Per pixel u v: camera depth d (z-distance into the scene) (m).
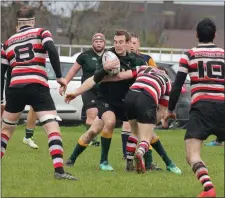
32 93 18.75
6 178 19.62
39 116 18.98
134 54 21.91
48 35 18.88
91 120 29.59
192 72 17.45
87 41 81.62
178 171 22.00
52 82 41.44
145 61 23.23
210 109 17.09
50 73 41.72
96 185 18.64
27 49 18.88
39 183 18.73
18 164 23.09
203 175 16.77
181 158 26.50
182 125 42.59
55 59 18.78
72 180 19.09
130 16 94.50
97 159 25.39
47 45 18.70
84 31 81.81
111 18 82.12
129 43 21.69
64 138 33.75
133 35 24.78
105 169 22.09
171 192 17.97
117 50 21.50
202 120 17.14
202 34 17.62
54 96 41.44
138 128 21.42
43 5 71.19
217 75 17.30
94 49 28.50
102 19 81.69
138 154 20.77
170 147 30.66
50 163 23.55
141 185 18.92
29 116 29.11
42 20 71.31
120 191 17.95
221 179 20.22
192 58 17.44
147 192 17.92
